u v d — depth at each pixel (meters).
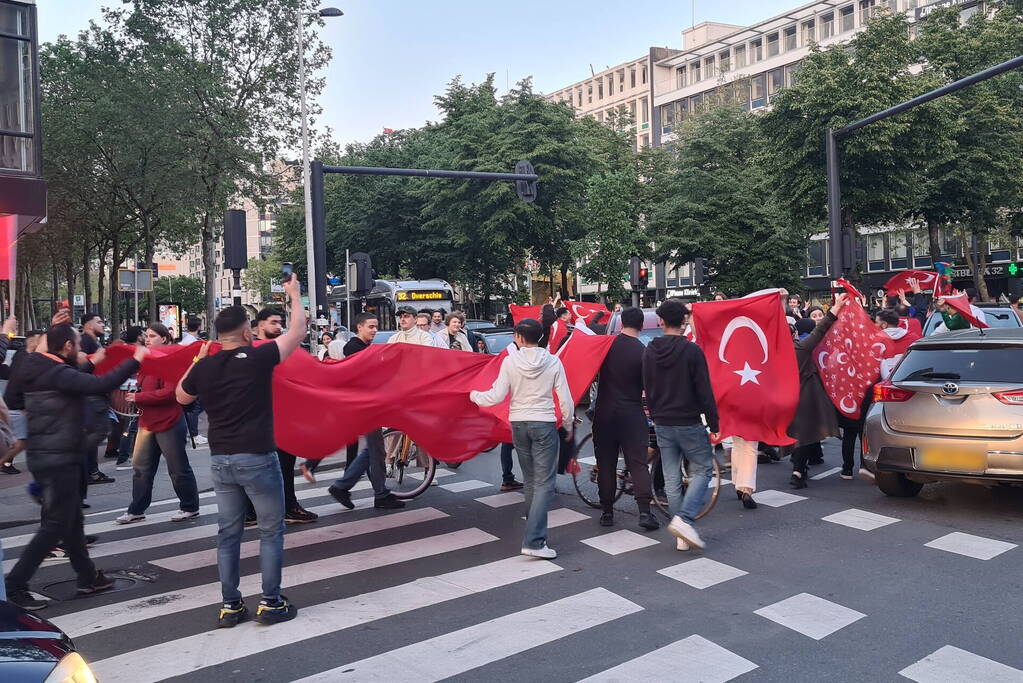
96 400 9.21
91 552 7.67
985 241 42.66
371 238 48.47
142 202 36.97
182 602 6.20
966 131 34.09
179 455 8.73
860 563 6.71
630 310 7.98
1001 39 35.16
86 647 5.36
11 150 18.59
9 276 18.53
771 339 8.63
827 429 9.35
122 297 50.66
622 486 8.70
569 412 7.11
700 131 45.06
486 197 39.28
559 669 4.85
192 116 35.69
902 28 31.73
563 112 41.62
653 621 5.57
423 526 8.29
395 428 8.35
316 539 7.86
